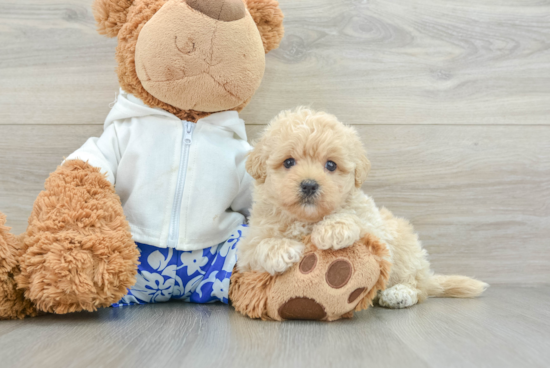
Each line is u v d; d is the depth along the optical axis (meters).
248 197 1.54
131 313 1.27
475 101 1.82
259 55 1.38
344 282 1.14
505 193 1.83
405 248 1.43
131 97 1.47
